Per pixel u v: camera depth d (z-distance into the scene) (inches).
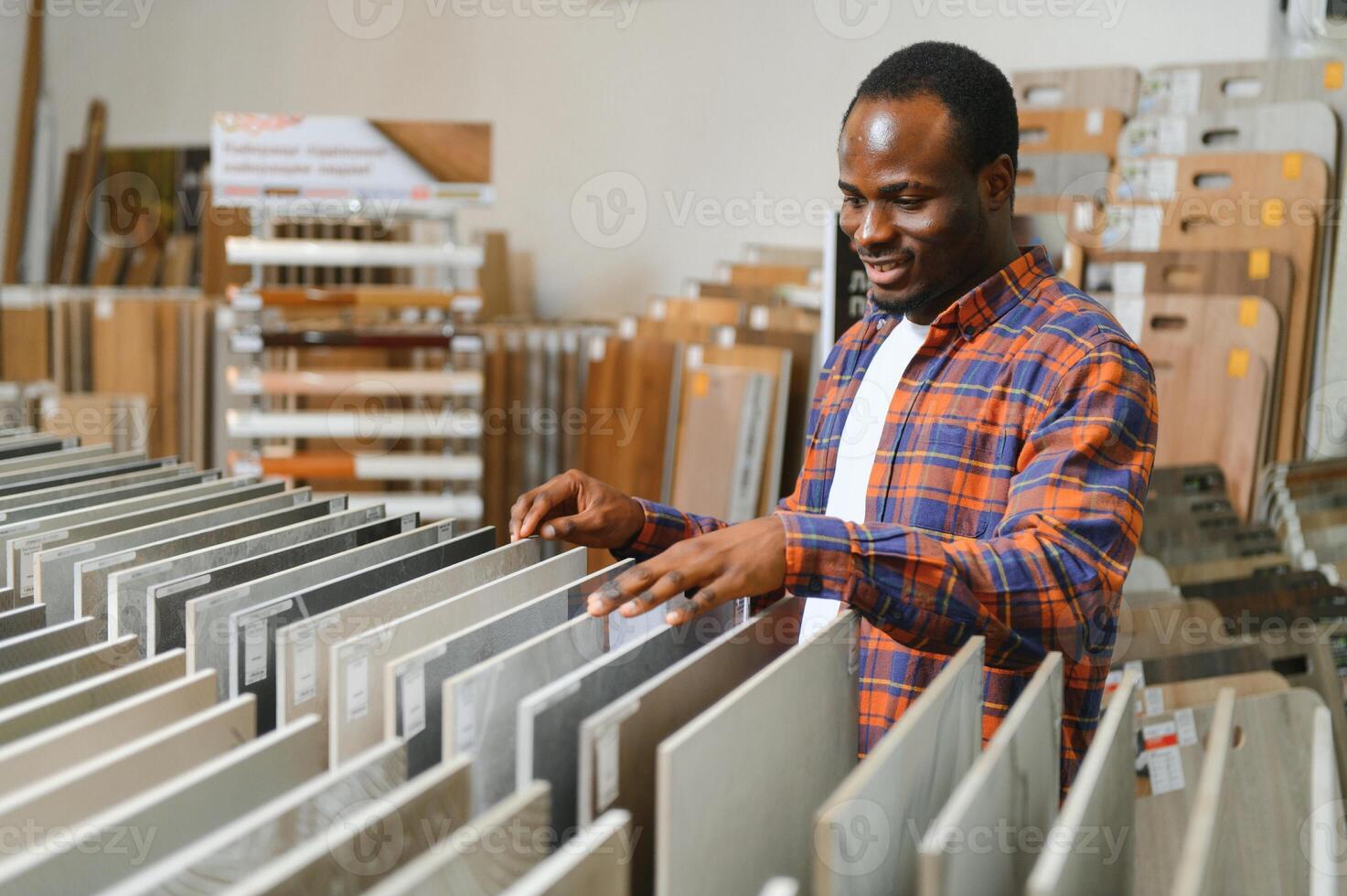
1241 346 118.6
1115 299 125.7
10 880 21.8
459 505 150.0
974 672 32.6
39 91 259.8
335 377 150.5
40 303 186.4
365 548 39.6
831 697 33.8
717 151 187.5
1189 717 83.7
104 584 37.7
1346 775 87.7
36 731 28.6
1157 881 82.7
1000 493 43.5
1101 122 138.1
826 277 105.4
